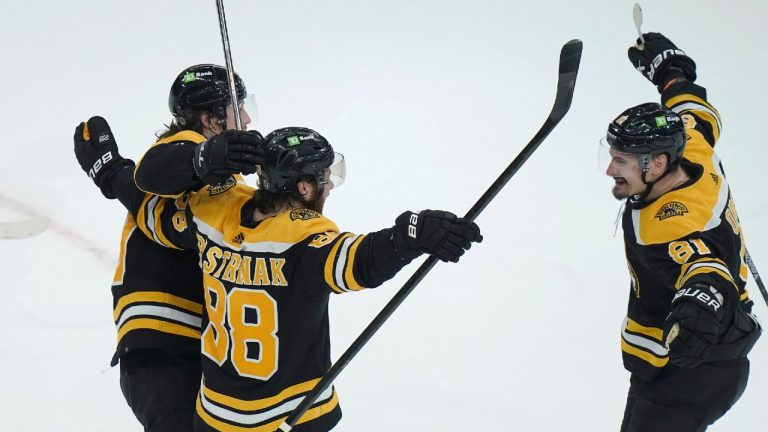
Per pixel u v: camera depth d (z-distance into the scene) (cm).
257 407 1026
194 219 1069
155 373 1180
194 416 1099
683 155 1154
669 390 1139
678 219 1060
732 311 1023
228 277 1010
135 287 1193
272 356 1010
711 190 1109
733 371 1125
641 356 1162
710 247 1050
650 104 1098
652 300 1137
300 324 1001
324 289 963
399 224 911
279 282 980
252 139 976
